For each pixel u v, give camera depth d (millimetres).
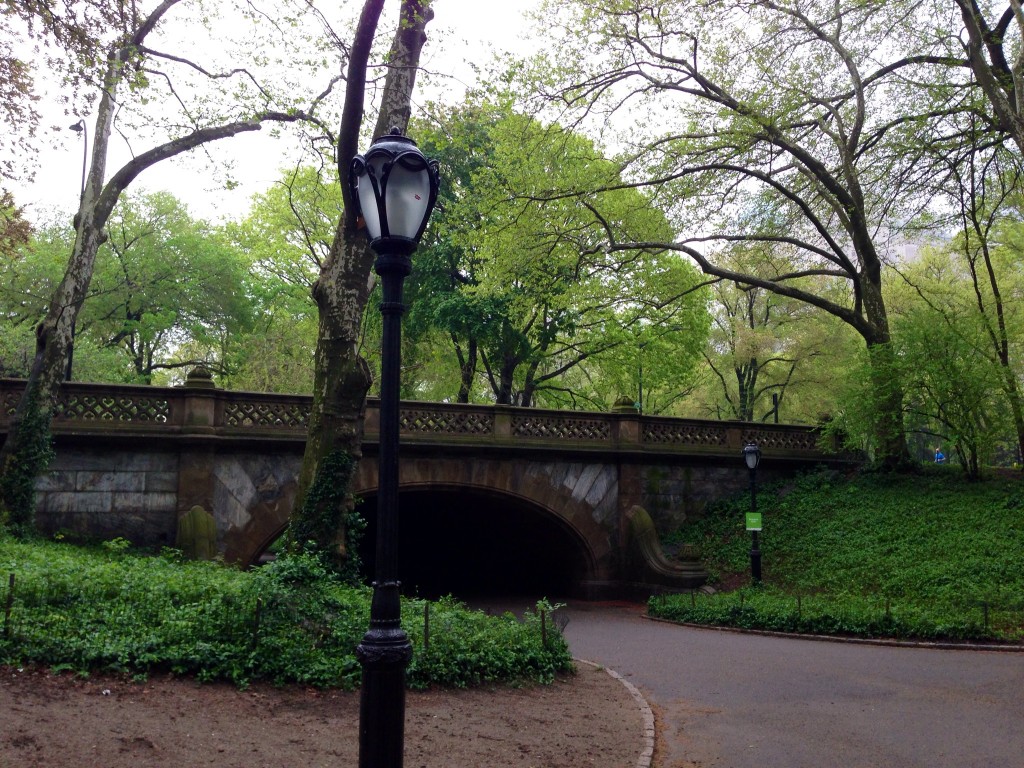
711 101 23094
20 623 7523
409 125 15812
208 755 5828
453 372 35312
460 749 6809
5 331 29156
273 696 7566
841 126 22922
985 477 21812
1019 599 15148
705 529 23656
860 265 24344
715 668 11930
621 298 31203
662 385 36938
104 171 16016
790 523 22297
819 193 24234
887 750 7559
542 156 22562
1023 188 24125
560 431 22891
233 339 36094
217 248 34625
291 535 12125
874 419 22844
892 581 17453
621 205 25422
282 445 18969
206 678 7562
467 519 26844
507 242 22781
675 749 7633
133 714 6422
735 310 39906
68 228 34250
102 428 17359
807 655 13023
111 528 17344
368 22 11414
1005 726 8359
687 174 23188
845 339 36188
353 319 12500
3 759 5141
